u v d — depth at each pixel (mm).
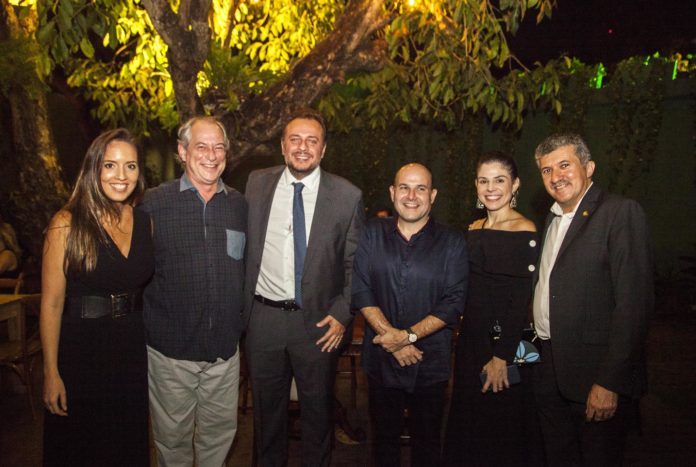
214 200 2543
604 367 2123
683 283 6453
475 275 2512
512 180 2486
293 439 3414
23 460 3215
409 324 2510
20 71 4133
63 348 2236
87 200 2209
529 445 2553
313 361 2684
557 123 6828
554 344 2266
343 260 2734
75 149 9023
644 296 2104
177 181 2547
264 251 2688
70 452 2270
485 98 3795
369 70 3951
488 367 2432
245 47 5242
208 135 2430
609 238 2166
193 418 2609
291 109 3732
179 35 3146
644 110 6434
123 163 2236
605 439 2234
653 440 3422
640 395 2193
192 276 2449
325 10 4848
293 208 2664
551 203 7000
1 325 5953
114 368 2309
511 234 2410
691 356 5082
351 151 8164
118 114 5148
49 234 2193
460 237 2543
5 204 6984
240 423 3738
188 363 2490
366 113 7820
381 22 3680
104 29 2863
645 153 6492
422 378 2521
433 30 3500
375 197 8023
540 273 2424
